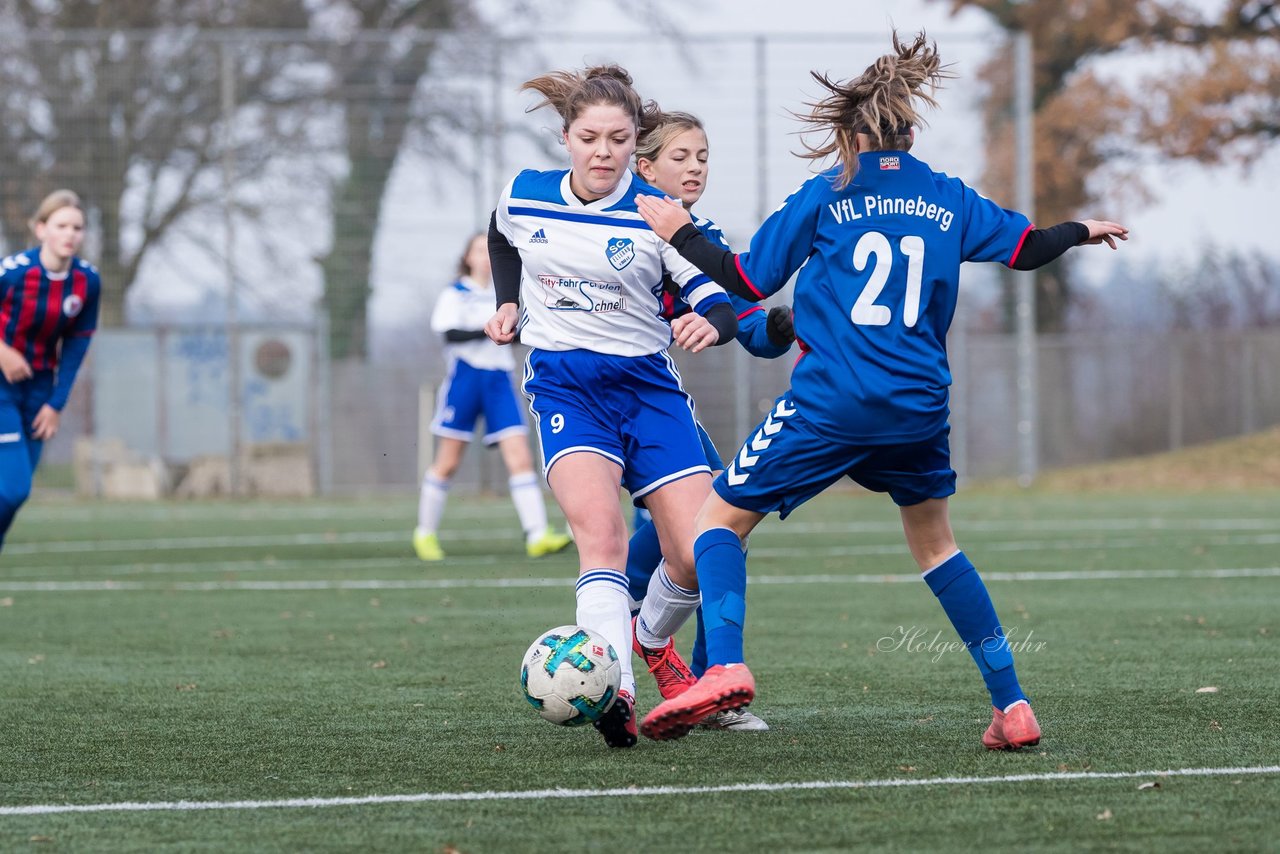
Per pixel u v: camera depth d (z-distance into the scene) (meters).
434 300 77.75
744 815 12.55
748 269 14.93
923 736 16.19
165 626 27.55
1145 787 13.43
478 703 18.78
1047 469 88.94
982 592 15.27
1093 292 117.69
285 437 77.25
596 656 15.14
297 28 101.19
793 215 14.84
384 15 102.25
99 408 76.44
